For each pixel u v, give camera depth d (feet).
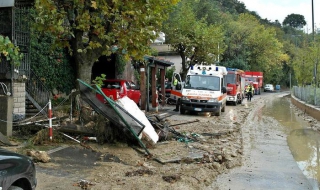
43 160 28.32
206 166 30.86
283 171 32.04
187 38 100.94
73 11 46.01
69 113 43.65
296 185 28.04
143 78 69.67
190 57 106.32
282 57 247.09
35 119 42.39
